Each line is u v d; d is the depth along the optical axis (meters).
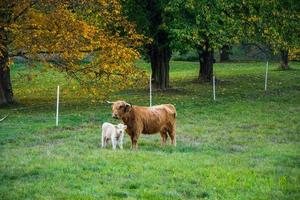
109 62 32.69
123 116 21.00
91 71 33.59
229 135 24.94
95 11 33.84
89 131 25.59
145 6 38.88
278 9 43.03
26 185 15.33
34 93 43.50
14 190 14.88
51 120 28.59
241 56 76.88
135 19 38.84
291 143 23.11
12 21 31.73
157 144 22.58
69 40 31.59
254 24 42.97
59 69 32.81
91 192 14.62
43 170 17.02
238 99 37.69
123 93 41.44
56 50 31.66
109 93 41.12
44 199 14.02
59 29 31.55
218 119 29.56
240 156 19.81
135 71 33.69
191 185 15.45
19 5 31.38
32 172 16.80
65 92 43.09
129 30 37.16
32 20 31.36
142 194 14.38
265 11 42.94
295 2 42.91
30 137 23.83
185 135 24.84
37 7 32.38
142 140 23.56
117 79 33.81
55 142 22.91
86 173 16.64
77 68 33.31
